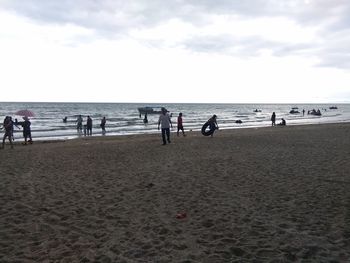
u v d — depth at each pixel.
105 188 8.39
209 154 14.41
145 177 9.71
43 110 92.88
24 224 5.82
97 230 5.55
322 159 12.76
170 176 9.83
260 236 5.27
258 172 10.30
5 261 4.41
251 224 5.80
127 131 34.97
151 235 5.34
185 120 59.09
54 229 5.60
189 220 6.03
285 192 7.91
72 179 9.45
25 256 4.57
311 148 16.33
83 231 5.50
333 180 9.09
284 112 109.50
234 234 5.36
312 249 4.77
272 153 14.57
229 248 4.83
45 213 6.43
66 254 4.64
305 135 24.31
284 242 5.03
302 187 8.37
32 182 9.02
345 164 11.60
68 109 104.12
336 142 19.28
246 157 13.45
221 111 113.19
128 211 6.55
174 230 5.55
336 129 30.98
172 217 6.20
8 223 5.86
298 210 6.56
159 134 28.52
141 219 6.09
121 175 10.02
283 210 6.57
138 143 19.59
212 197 7.52
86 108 116.94
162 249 4.80
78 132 29.20
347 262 4.35
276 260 4.44
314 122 53.38
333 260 4.41
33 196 7.61
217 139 21.42
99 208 6.75
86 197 7.56
